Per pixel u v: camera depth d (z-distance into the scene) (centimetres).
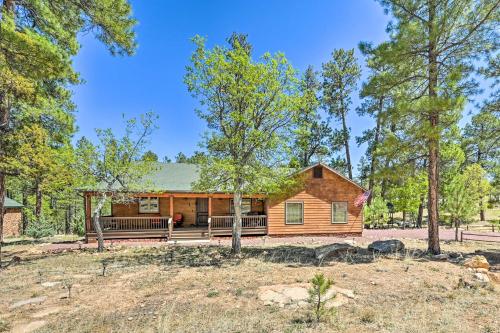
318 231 1859
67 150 1214
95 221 1313
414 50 1095
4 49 774
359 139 2744
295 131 1162
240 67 1098
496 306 587
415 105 1019
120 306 590
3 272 900
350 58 2739
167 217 1677
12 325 503
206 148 1187
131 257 1150
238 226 1205
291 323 500
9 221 2436
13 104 1121
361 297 638
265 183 1192
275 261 1038
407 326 489
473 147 1281
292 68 1146
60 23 1084
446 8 1034
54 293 681
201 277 814
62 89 1445
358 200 1886
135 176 1349
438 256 1083
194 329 476
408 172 1173
